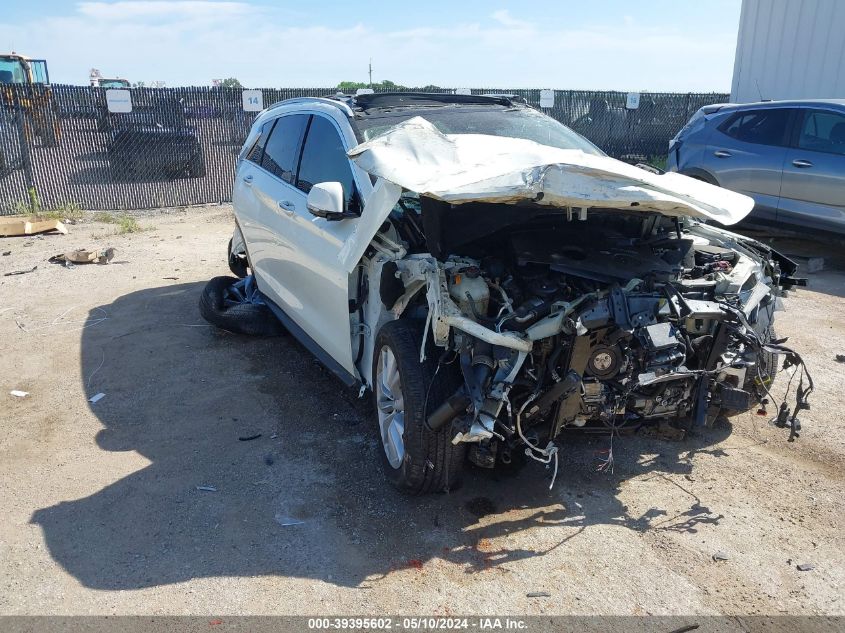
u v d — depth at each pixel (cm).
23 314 640
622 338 309
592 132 1549
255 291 619
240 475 373
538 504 345
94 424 434
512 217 337
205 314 581
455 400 296
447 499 350
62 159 1185
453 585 289
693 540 316
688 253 368
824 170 775
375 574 296
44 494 358
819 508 340
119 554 311
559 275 329
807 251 881
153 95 1231
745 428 419
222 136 1283
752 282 369
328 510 341
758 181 841
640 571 296
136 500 352
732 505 343
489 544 315
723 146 883
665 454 391
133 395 473
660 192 301
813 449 395
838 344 554
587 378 314
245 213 573
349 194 402
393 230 372
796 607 276
